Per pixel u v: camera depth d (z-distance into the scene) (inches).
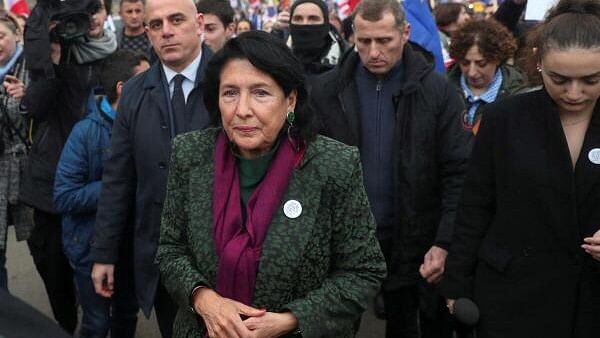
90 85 145.4
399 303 126.3
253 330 71.0
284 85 74.0
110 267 116.1
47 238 146.0
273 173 75.5
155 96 113.0
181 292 75.4
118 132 115.0
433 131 117.1
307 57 176.7
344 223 76.1
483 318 87.9
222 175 76.4
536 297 84.0
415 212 117.7
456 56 146.8
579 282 82.7
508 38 143.6
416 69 118.2
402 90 117.2
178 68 113.1
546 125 83.1
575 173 81.5
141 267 114.4
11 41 155.6
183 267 76.5
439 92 117.8
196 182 77.3
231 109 73.9
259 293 73.3
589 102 79.8
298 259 73.2
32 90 137.9
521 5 176.6
